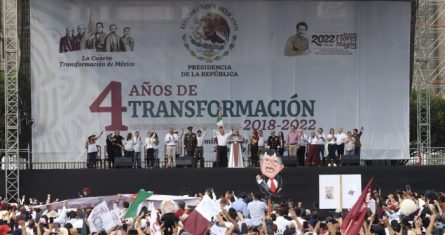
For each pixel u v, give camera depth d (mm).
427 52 65625
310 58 63531
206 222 35156
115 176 59250
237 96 63344
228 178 59250
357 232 34312
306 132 63500
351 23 63719
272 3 63469
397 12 63906
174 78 63312
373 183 59906
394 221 36844
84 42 62906
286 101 63469
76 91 62875
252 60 63531
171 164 61594
